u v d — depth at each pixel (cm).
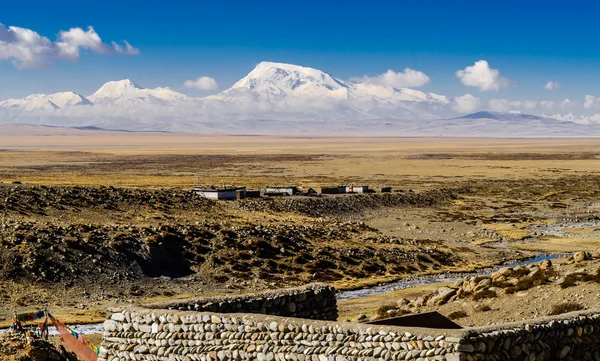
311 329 1380
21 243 6494
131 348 1573
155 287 6388
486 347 1253
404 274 7338
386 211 12862
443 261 8031
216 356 1468
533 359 1345
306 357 1367
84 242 6762
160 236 7231
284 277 6981
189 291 6381
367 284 6700
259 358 1420
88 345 2573
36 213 7931
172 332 1527
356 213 12306
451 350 1230
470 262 8100
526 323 1388
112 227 7394
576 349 1455
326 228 8906
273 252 7494
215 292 6391
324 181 19638
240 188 12256
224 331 1473
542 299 3331
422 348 1254
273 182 18688
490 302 3506
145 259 6794
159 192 9906
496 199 15438
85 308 5531
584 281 3381
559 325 1441
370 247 8175
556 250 8900
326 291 1838
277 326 1420
